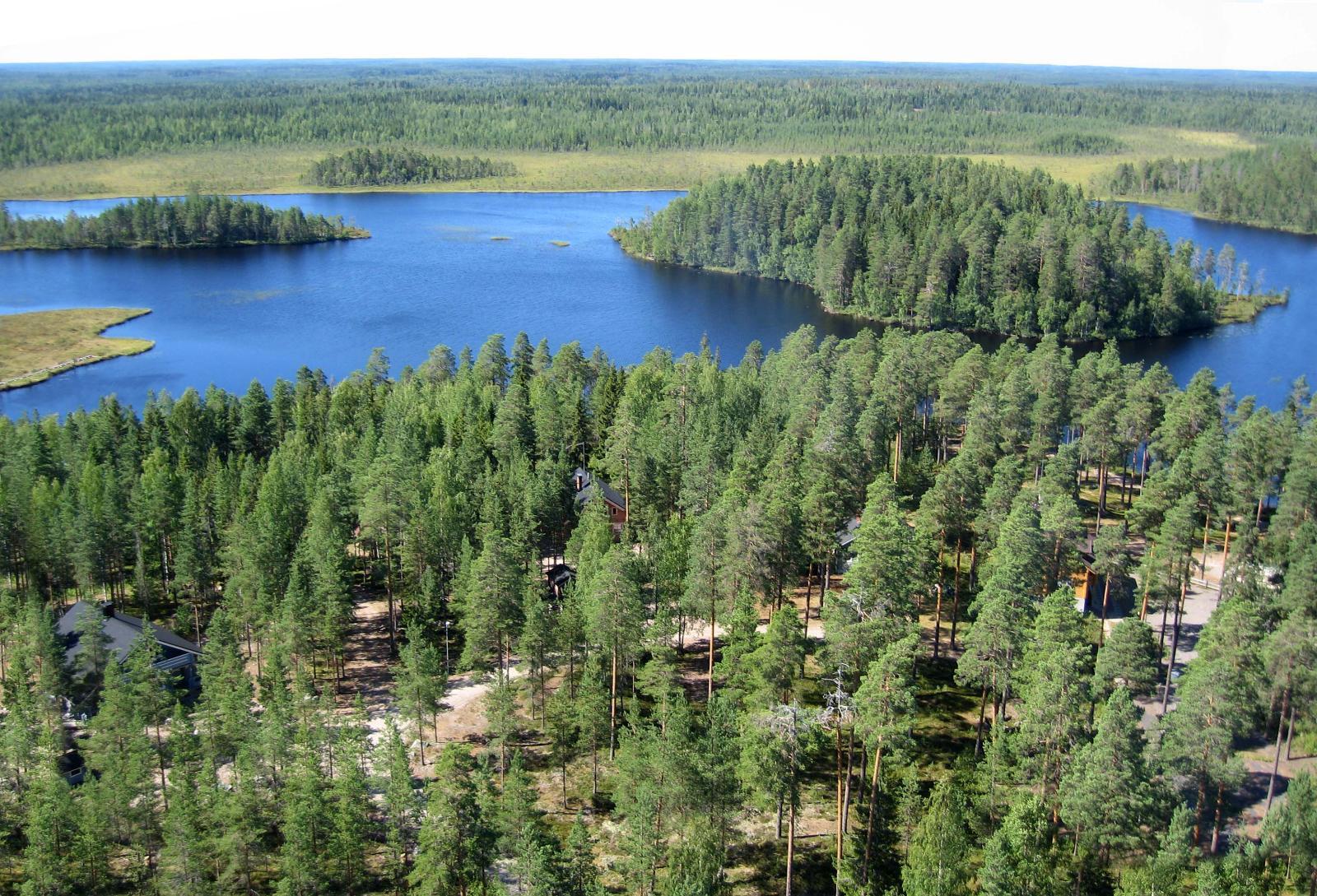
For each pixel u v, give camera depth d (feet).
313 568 327.26
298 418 492.54
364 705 294.05
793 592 366.63
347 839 226.17
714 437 387.14
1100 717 242.99
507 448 440.45
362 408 496.23
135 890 229.25
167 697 268.00
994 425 390.83
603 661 293.43
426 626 326.85
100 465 419.74
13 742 250.57
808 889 230.48
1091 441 421.59
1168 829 213.25
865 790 257.96
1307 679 250.98
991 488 325.42
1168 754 232.53
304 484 387.34
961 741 278.26
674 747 223.30
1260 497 382.83
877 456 407.85
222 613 292.81
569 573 369.71
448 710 303.07
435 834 212.84
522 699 306.55
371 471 363.15
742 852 242.58
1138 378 481.87
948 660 319.68
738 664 261.44
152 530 368.07
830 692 255.70
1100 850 219.41
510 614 295.48
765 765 219.82
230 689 270.05
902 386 449.89
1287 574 307.78
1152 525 354.95
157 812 239.30
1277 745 252.21
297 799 231.71
